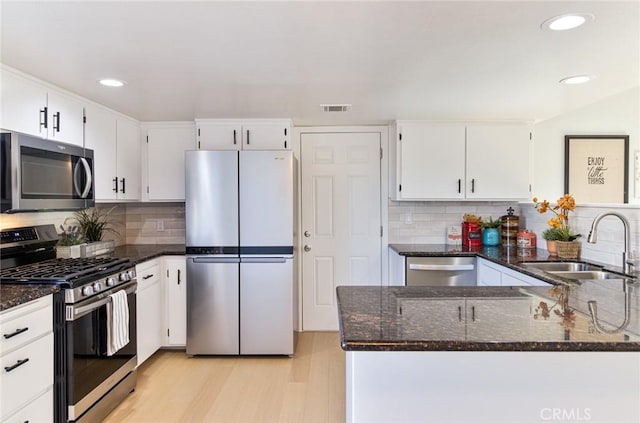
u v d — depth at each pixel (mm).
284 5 1421
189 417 2324
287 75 2227
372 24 1586
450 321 1229
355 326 1181
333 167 3855
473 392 1149
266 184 3154
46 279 1979
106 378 2291
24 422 1745
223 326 3184
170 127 3523
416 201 3838
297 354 3309
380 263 3863
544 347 1045
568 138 3707
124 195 3240
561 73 2207
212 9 1448
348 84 2408
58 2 1386
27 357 1760
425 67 2104
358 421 1160
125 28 1609
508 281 2551
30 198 2131
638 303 1446
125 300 2420
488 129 3482
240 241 3162
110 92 2559
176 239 3824
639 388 1130
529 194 3480
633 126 3607
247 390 2666
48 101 2359
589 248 2584
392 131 3699
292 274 3182
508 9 1467
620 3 1418
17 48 1812
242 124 3414
